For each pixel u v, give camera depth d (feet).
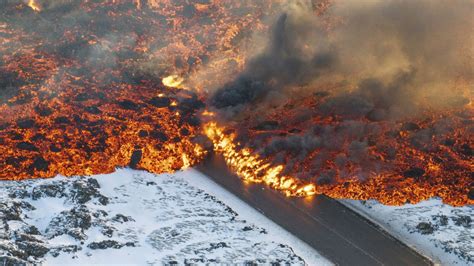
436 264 133.90
